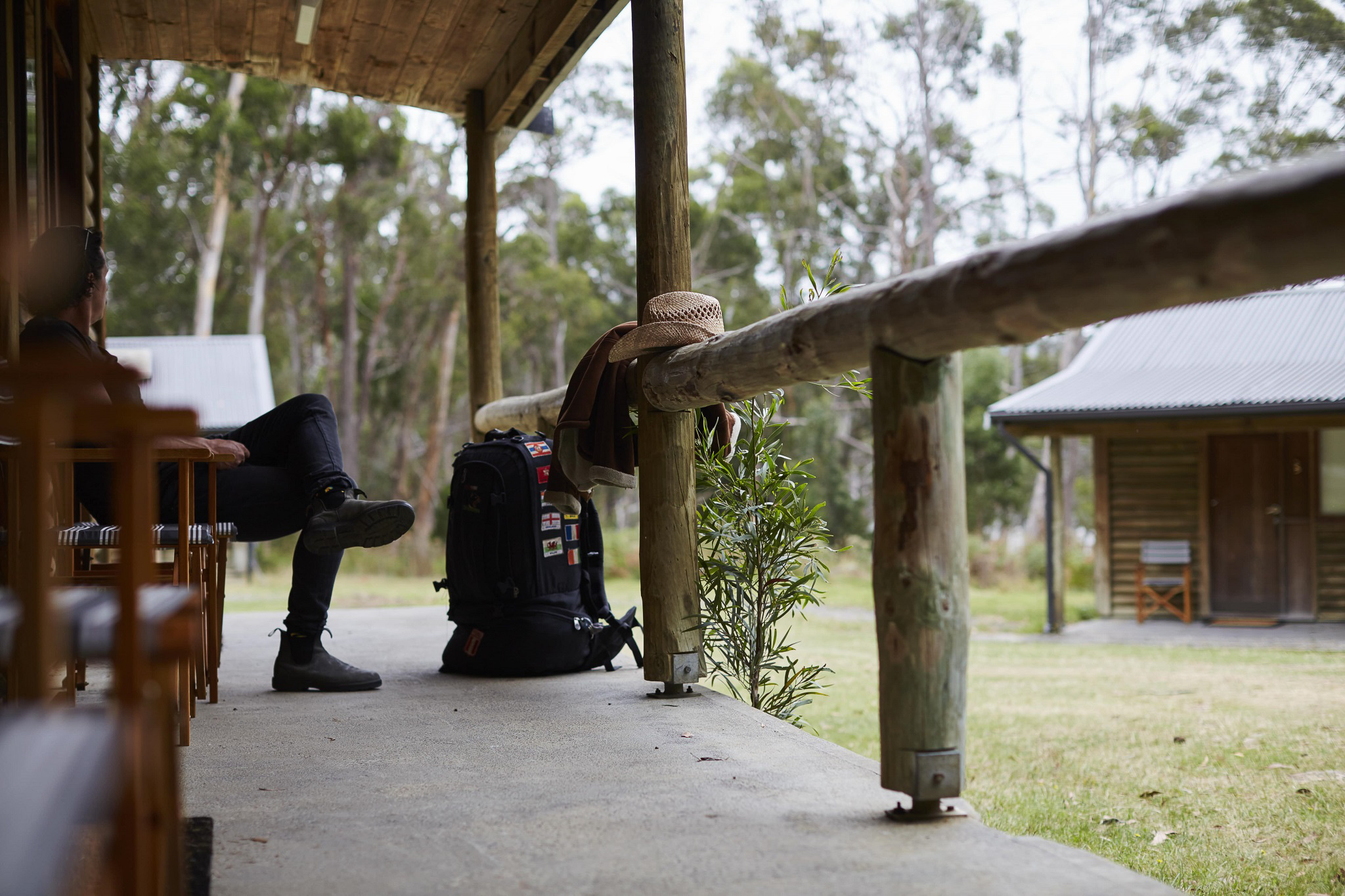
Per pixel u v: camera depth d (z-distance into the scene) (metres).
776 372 2.56
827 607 17.25
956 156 28.78
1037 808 4.66
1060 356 34.06
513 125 6.20
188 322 30.06
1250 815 4.41
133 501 1.22
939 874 1.75
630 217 33.97
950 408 2.04
